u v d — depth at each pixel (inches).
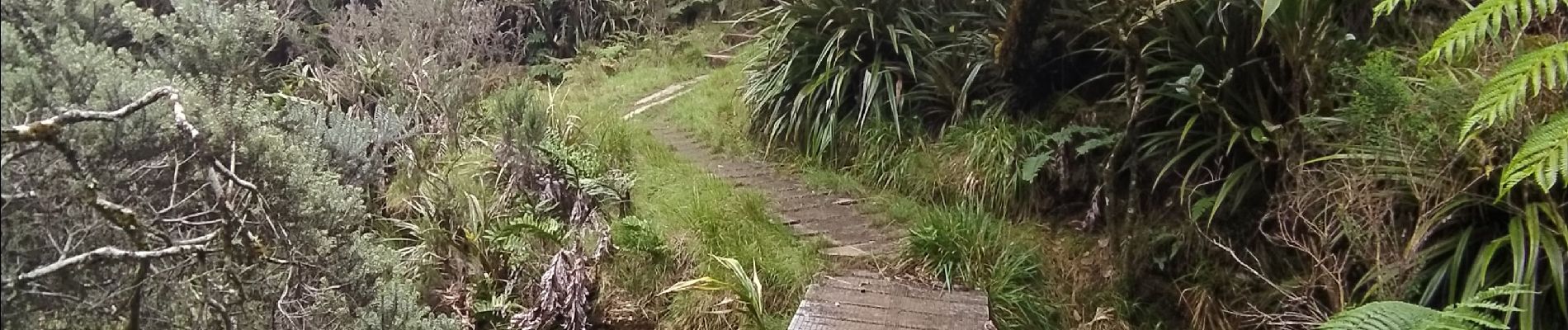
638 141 201.0
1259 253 127.0
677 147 208.2
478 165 167.3
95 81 51.8
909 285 125.6
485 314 126.0
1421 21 132.2
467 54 207.5
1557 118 85.2
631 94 273.1
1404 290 101.8
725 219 145.8
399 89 178.1
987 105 173.9
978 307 118.4
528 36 328.8
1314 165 116.4
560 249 128.4
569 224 142.5
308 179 66.7
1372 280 106.9
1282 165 124.7
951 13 191.9
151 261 55.0
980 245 134.6
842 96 187.8
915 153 170.2
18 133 43.3
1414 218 107.5
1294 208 116.1
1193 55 140.0
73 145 49.8
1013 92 172.7
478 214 144.3
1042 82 172.4
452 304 125.9
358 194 77.5
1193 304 128.3
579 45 335.9
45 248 49.3
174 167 57.2
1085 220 145.9
